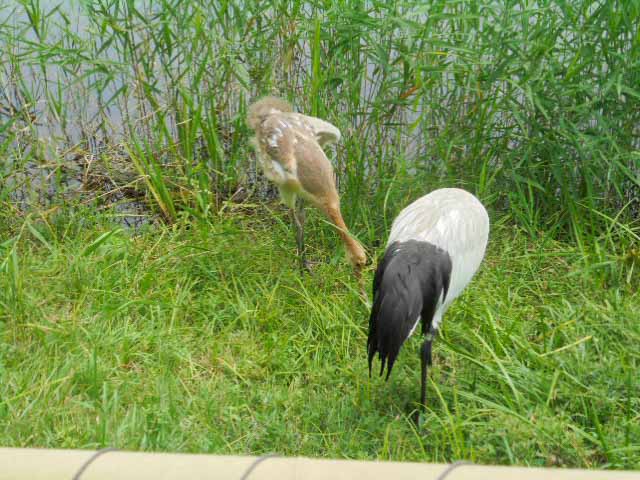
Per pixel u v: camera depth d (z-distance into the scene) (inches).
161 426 127.8
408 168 213.9
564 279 188.2
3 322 165.8
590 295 180.5
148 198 226.2
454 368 152.2
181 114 227.9
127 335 158.4
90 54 219.5
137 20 234.1
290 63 221.1
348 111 216.4
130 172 234.5
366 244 210.8
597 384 141.5
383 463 51.3
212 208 225.6
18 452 52.3
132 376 148.3
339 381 150.4
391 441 132.5
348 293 184.1
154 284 182.9
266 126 197.3
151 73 222.7
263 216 226.5
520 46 209.2
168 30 217.0
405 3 200.5
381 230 214.5
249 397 144.9
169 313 172.7
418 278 132.1
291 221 219.9
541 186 211.9
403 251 136.3
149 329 163.0
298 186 191.0
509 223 216.5
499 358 152.9
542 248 197.2
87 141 235.0
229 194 228.8
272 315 171.0
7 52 216.5
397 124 213.3
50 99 222.7
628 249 197.8
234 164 225.0
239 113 220.1
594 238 192.1
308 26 212.4
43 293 176.2
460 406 141.2
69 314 169.9
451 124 217.3
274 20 219.5
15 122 228.2
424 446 132.6
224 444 128.7
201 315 173.5
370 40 202.1
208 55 212.8
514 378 146.1
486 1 202.2
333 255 207.5
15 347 154.6
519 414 134.3
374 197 218.8
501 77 203.6
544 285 187.8
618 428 131.8
